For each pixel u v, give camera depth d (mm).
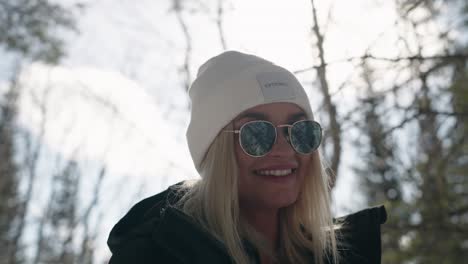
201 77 2346
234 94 2195
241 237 2168
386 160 5461
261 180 2172
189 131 2381
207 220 2127
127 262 1948
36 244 14484
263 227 2314
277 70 2270
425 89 4816
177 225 1999
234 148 2191
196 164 2367
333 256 2332
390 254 6723
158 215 2219
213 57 2402
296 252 2346
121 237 2121
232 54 2334
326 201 2369
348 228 2443
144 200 2291
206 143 2254
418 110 4750
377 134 4734
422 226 6203
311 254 2367
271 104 2205
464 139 5812
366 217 2457
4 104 16125
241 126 2195
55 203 14375
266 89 2191
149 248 1981
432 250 6535
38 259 14266
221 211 2105
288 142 2197
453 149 5824
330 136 3934
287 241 2340
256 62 2279
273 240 2350
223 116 2195
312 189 2352
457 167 6547
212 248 1981
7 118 16219
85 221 12844
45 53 8094
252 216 2293
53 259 13891
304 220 2385
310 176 2355
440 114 4852
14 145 16500
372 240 2410
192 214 2154
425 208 6242
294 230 2357
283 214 2363
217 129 2209
